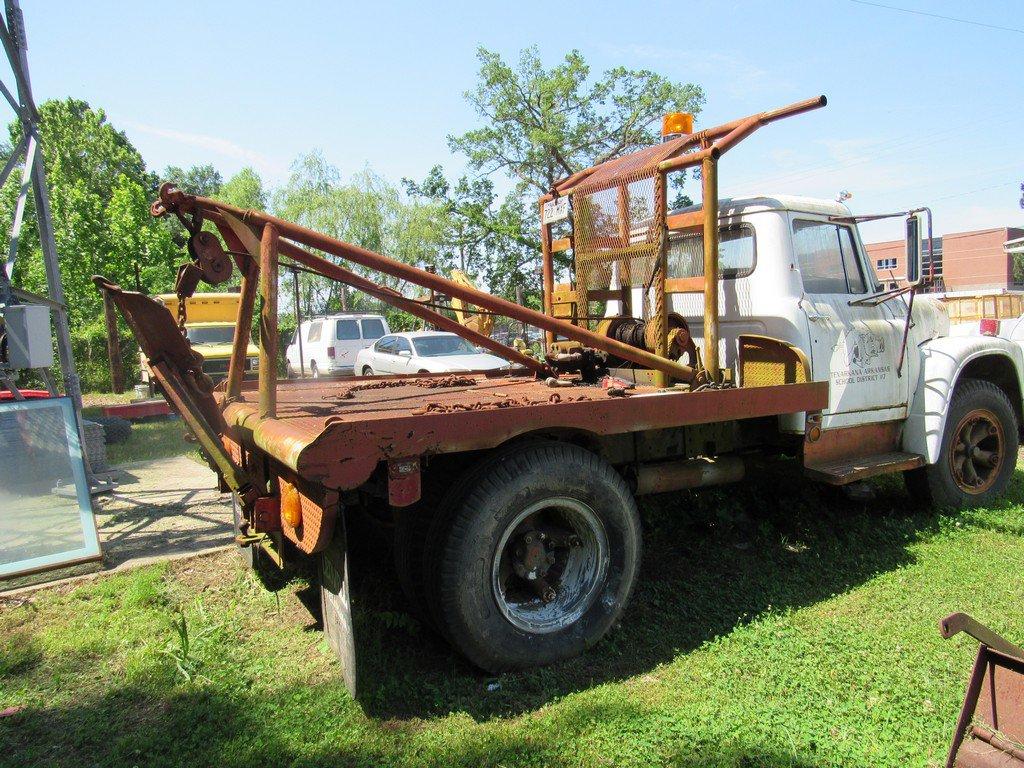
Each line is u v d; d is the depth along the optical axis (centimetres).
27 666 333
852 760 247
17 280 1730
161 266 2045
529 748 261
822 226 493
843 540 481
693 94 3164
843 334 475
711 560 454
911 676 304
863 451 497
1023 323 849
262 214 328
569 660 331
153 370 337
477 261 3522
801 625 359
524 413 315
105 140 3812
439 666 328
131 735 275
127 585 420
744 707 283
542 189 3312
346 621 285
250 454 358
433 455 311
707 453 452
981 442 557
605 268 498
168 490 684
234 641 352
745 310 474
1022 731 195
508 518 312
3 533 428
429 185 3431
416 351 1359
